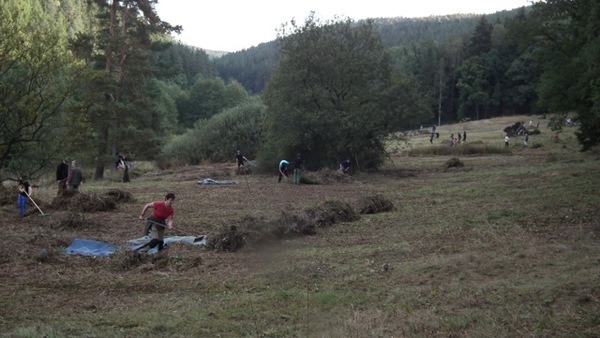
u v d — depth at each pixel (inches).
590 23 740.7
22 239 513.7
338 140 1301.7
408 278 352.5
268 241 472.1
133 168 1690.5
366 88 1302.9
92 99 1330.0
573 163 1183.6
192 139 2046.0
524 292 291.9
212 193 974.4
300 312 288.8
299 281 357.1
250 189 1027.3
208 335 259.4
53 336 250.4
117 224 629.3
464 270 355.6
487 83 4409.5
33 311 302.5
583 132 1275.8
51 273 397.4
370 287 336.2
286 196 891.4
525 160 1421.0
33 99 824.3
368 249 458.6
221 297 327.9
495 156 1667.1
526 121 3432.6
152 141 1567.4
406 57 5054.1
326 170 1180.5
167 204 468.4
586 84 907.4
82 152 935.7
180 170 1646.2
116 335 256.8
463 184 955.3
